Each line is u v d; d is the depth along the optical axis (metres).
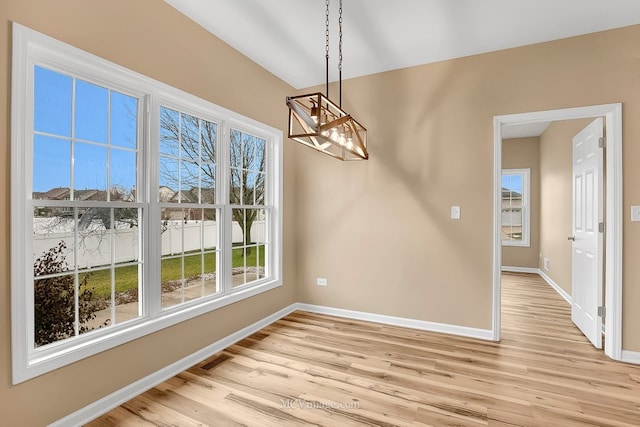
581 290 3.23
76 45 1.81
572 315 3.51
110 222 2.09
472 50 3.03
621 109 2.58
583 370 2.42
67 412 1.77
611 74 2.63
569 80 2.76
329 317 3.70
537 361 2.57
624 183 2.58
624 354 2.58
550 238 5.33
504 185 6.66
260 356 2.68
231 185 3.13
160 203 2.35
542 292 4.83
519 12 2.43
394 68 3.41
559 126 4.80
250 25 2.63
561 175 4.70
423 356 2.66
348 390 2.16
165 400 2.05
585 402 2.01
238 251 3.26
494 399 2.05
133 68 2.11
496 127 3.01
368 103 3.56
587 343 2.93
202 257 2.74
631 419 1.84
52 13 1.71
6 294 1.56
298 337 3.09
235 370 2.44
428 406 1.98
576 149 3.45
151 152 2.27
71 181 1.88
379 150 3.52
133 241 2.26
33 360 1.66
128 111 2.19
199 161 2.75
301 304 3.99
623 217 2.58
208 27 2.67
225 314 2.89
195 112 2.66
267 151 3.64
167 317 2.34
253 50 3.04
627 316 2.57
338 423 1.82
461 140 3.16
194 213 2.73
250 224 3.42
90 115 1.98
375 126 3.53
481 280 3.08
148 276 2.26
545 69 2.85
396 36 2.79
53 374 1.72
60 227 1.88
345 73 3.53
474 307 3.10
